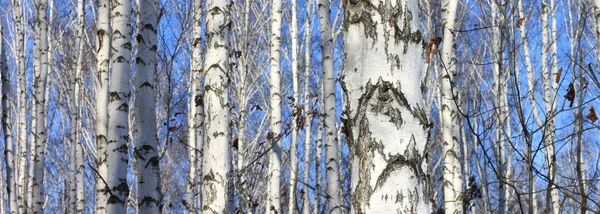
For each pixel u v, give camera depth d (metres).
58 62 14.97
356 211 2.29
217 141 5.21
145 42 5.85
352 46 2.38
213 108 5.27
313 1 16.52
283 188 12.42
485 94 14.40
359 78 2.34
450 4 6.62
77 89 14.45
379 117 2.29
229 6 5.46
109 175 5.56
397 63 2.31
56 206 21.78
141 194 5.62
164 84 11.91
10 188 8.40
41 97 9.05
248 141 15.62
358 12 2.37
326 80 7.62
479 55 14.95
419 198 2.26
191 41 11.48
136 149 5.71
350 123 2.35
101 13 6.15
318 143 12.39
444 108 6.73
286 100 15.78
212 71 5.31
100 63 6.07
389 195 2.24
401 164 2.25
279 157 9.79
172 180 19.48
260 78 17.69
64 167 17.06
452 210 6.54
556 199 8.41
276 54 10.09
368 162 2.28
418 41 2.37
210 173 5.20
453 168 6.63
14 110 15.96
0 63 8.38
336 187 7.43
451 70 6.77
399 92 2.29
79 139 11.54
